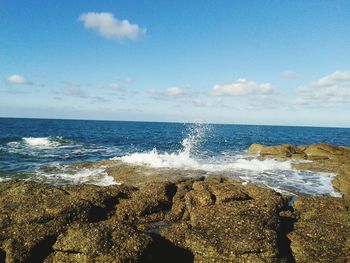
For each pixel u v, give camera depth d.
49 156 26.48
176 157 23.02
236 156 26.97
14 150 29.58
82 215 10.52
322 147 27.92
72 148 33.66
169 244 9.52
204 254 8.77
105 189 12.52
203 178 16.27
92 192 12.00
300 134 91.31
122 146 38.31
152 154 23.42
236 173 18.52
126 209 11.51
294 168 20.86
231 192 12.61
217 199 12.38
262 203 11.15
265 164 21.58
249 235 8.99
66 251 8.41
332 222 10.58
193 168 19.19
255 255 8.52
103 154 29.11
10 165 21.39
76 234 8.56
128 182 15.67
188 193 12.52
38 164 22.00
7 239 9.17
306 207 11.86
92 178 16.84
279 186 16.17
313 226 10.20
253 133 85.88
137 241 8.48
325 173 19.55
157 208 11.94
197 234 9.33
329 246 9.16
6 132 57.97
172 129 101.12
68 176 17.23
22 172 18.38
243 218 9.84
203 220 10.12
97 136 55.81
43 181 16.30
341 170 18.02
